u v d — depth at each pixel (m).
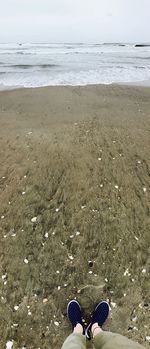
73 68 19.52
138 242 4.73
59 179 6.12
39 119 9.16
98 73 17.59
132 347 2.67
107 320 3.73
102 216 5.21
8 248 4.65
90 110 9.97
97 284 4.12
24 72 17.55
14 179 6.12
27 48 53.69
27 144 7.46
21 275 4.24
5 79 15.26
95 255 4.53
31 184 5.98
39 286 4.11
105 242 4.73
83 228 4.98
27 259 4.48
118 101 11.12
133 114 9.60
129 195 5.71
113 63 23.33
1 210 5.37
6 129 8.38
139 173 6.31
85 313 3.86
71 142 7.53
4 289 4.06
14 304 3.89
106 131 8.17
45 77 15.95
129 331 3.62
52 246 4.68
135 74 17.58
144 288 4.07
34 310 3.83
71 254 4.55
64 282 4.16
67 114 9.57
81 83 14.48
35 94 12.03
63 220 5.14
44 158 6.83
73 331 3.47
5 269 4.33
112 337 2.91
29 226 5.05
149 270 4.30
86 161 6.70
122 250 4.60
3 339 3.53
